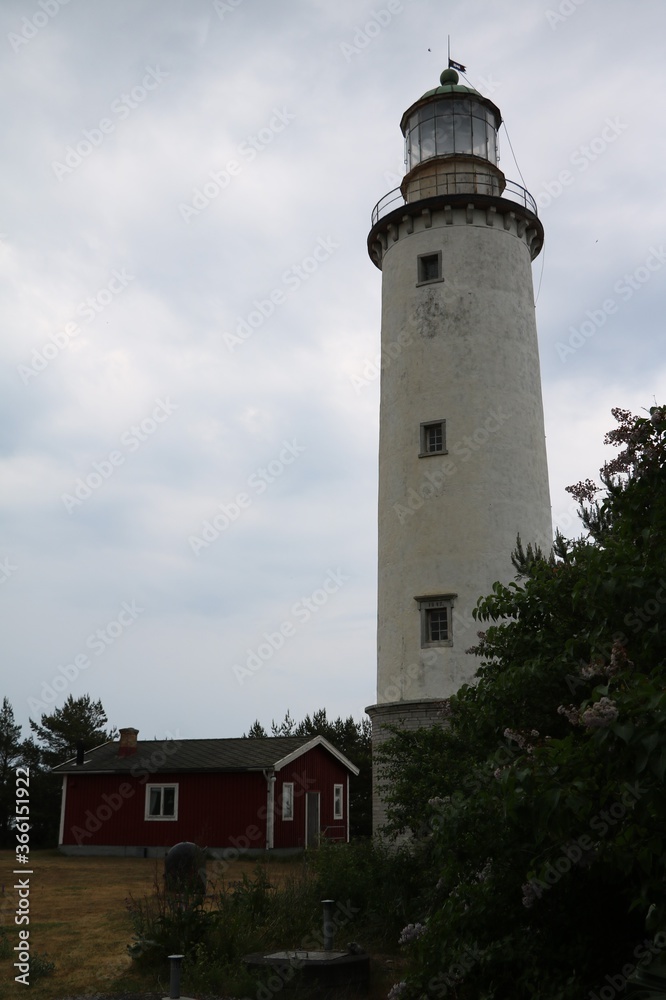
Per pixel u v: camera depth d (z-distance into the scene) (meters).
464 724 8.34
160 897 12.37
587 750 5.28
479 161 24.52
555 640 7.75
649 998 6.09
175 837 31.12
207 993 10.05
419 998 7.14
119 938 13.58
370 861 14.29
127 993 9.95
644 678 5.16
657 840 5.18
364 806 39.50
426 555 20.92
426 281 23.03
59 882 21.95
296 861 27.78
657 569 6.07
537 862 6.45
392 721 20.05
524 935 6.94
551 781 5.29
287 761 31.12
